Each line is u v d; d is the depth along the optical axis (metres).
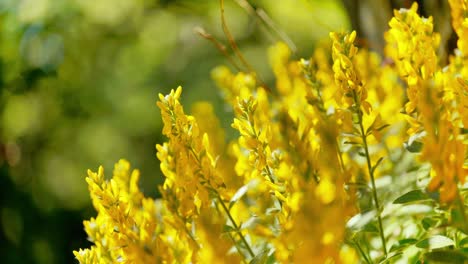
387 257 1.12
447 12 1.39
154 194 5.25
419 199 1.09
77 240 3.70
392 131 1.29
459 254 1.07
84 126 4.72
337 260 1.02
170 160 1.11
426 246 1.10
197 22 5.27
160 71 5.72
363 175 1.24
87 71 4.61
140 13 4.81
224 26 1.39
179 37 5.51
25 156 3.95
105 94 4.98
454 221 1.08
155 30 5.14
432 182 1.05
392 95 1.30
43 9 3.80
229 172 1.26
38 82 3.72
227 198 1.16
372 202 1.21
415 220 1.21
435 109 1.04
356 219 1.09
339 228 1.02
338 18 2.90
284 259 1.06
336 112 1.14
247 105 1.13
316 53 1.34
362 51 1.33
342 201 1.08
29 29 3.66
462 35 1.11
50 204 3.94
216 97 5.30
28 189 3.70
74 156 4.72
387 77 1.32
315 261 1.02
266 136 1.13
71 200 4.70
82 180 4.83
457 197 1.05
